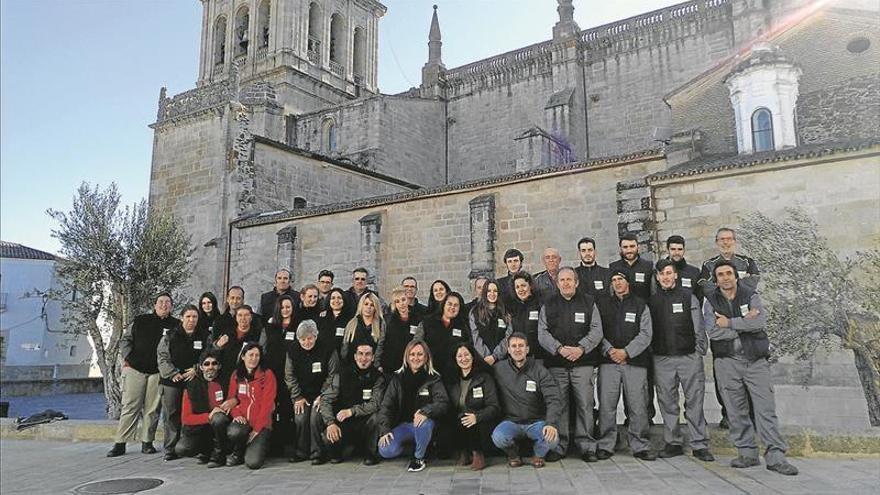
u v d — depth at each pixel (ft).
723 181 50.62
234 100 91.61
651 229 53.01
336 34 165.58
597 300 29.99
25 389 129.70
